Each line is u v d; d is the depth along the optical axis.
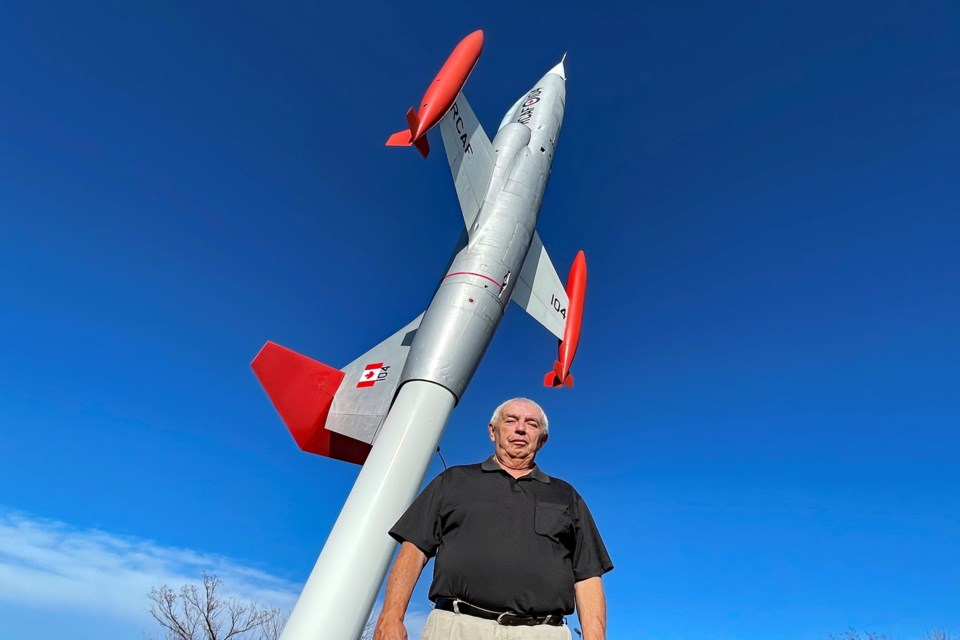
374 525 9.27
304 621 8.42
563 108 18.36
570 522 3.64
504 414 3.98
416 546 3.52
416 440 10.29
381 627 3.16
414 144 11.23
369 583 8.87
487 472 3.78
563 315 16.14
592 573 3.60
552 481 3.86
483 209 13.39
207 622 19.61
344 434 12.40
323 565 8.96
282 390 12.45
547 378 15.58
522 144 15.08
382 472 9.85
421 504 3.68
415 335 11.86
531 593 3.29
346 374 13.07
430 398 10.82
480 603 3.28
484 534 3.44
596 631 3.34
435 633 3.23
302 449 12.55
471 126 13.35
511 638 3.18
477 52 12.15
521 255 13.31
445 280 12.45
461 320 11.66
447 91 11.49
